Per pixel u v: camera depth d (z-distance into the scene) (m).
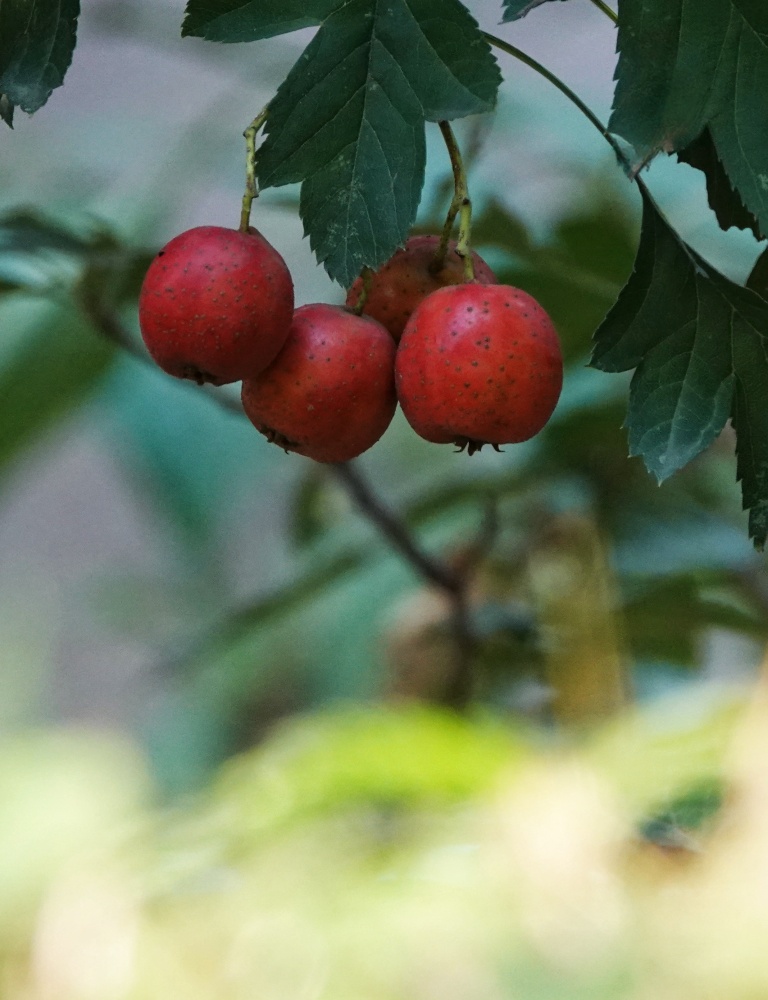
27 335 0.71
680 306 0.56
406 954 0.51
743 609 0.73
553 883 0.51
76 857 0.55
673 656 0.71
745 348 0.56
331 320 0.57
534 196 0.74
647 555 0.71
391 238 0.55
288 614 0.74
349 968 0.51
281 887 0.53
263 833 0.54
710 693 0.54
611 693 0.65
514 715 0.69
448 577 0.70
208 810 0.55
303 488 0.75
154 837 0.55
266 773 0.55
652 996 0.50
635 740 0.53
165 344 0.57
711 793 0.53
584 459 0.71
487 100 0.55
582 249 0.68
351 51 0.55
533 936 0.51
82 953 0.53
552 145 0.73
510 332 0.56
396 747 0.54
